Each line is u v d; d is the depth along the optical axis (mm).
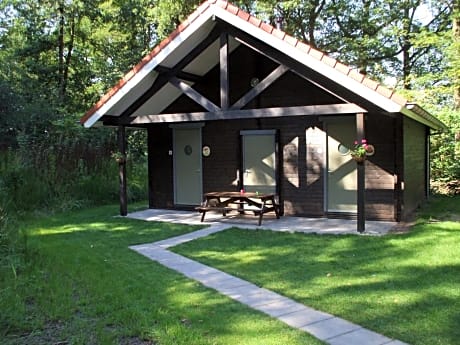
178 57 9102
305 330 3650
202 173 11109
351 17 19406
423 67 19953
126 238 7746
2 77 16562
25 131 14672
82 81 22453
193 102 11094
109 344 3404
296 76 9828
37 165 11992
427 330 3600
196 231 8289
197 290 4758
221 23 8430
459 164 14500
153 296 4547
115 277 5234
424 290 4586
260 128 10297
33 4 20172
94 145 14031
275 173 10141
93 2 20469
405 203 9172
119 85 9250
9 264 5570
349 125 9352
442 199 12578
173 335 3543
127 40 22562
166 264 5910
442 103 17469
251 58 10414
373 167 9102
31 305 4371
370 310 4074
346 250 6457
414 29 19406
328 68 7289
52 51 21703
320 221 9141
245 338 3490
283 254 6336
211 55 9992
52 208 11102
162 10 17328
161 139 11664
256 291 4719
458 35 16953
